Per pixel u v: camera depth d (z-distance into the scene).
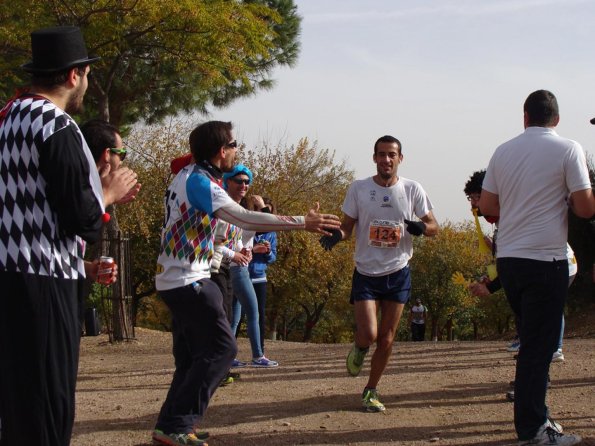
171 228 4.94
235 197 7.16
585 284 17.22
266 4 18.44
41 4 12.91
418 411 6.20
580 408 6.15
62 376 3.40
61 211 3.34
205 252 4.97
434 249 47.28
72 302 3.45
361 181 6.23
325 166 31.58
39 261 3.33
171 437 4.98
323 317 43.97
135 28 13.73
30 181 3.33
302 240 31.56
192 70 15.45
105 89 14.09
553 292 4.83
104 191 3.79
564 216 4.89
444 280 47.31
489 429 5.53
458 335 52.78
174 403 5.04
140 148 25.69
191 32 13.39
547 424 4.83
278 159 30.80
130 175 3.88
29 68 3.53
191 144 5.09
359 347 6.16
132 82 16.86
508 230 4.96
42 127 3.33
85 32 13.02
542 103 4.97
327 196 31.69
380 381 7.68
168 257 4.95
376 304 6.26
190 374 4.99
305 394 7.02
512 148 5.00
